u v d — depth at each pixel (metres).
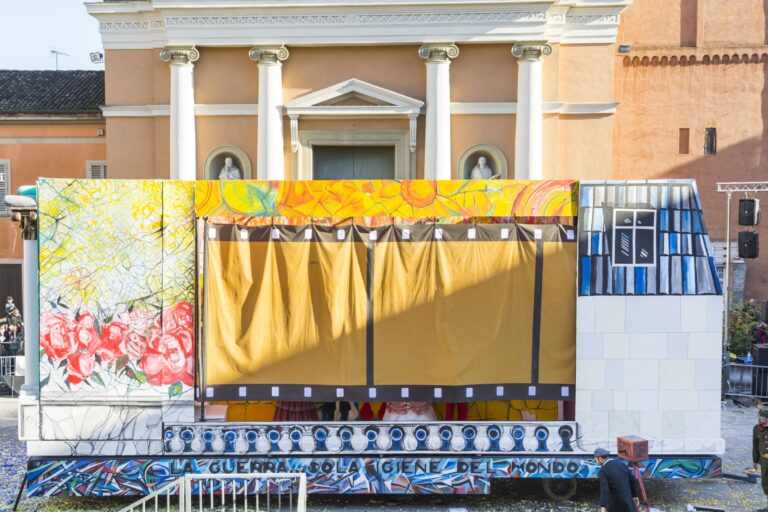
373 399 10.04
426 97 20.28
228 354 10.03
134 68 21.14
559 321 10.10
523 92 19.91
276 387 10.06
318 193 10.23
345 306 10.05
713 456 10.16
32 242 10.27
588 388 10.09
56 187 9.95
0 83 26.62
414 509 10.41
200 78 20.64
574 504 10.56
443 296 10.04
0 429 14.74
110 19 20.91
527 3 19.56
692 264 10.09
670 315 10.06
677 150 23.98
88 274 10.01
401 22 19.97
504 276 10.06
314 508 10.45
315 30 20.09
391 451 10.15
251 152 20.78
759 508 10.47
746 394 16.92
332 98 20.41
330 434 10.15
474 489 10.14
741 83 23.73
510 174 20.58
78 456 10.12
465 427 10.15
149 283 10.02
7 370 18.95
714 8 23.73
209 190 10.11
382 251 10.05
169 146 20.95
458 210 10.27
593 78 20.59
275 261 10.06
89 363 10.04
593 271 10.05
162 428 10.09
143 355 10.05
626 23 23.92
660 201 10.15
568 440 10.11
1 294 25.20
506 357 10.08
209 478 8.92
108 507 10.52
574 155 20.75
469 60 20.34
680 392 10.09
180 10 19.98
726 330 19.06
